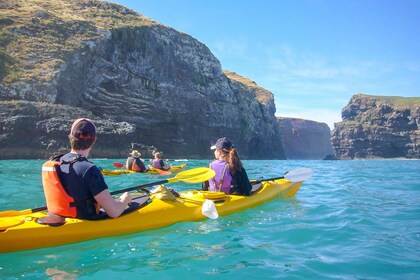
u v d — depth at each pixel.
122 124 47.00
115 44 57.47
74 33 53.47
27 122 37.94
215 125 76.25
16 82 42.34
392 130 162.50
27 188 10.38
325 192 10.27
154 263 4.06
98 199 4.59
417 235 5.38
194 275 3.72
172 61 69.00
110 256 4.26
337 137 175.12
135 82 60.06
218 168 6.97
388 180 14.98
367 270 3.93
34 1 62.22
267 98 111.44
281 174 19.55
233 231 5.42
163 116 63.22
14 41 47.66
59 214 4.64
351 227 5.78
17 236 4.25
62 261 4.09
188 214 5.80
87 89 52.56
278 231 5.48
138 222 5.15
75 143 4.54
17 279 3.61
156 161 16.62
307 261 4.18
